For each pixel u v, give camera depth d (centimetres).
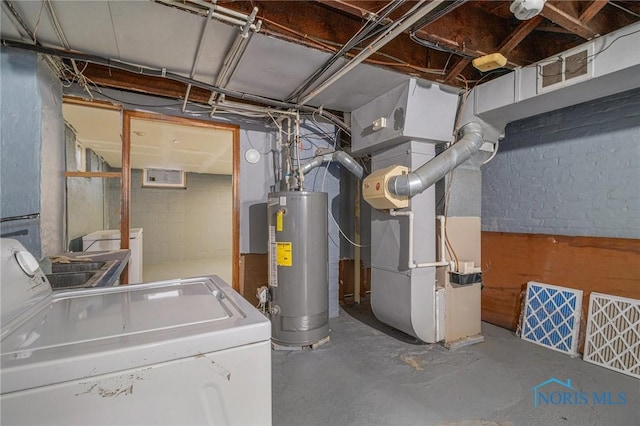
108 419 61
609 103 241
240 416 74
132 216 677
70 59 206
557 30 199
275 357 247
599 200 246
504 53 203
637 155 226
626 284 227
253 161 334
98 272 162
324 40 188
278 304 262
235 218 326
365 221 433
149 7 153
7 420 54
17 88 181
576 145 261
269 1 171
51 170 210
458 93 261
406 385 205
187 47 192
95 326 74
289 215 259
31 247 183
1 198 176
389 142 264
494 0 192
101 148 443
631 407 180
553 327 260
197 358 69
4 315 72
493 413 176
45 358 58
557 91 208
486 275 325
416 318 255
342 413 177
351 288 430
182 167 673
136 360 63
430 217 264
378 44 173
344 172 423
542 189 285
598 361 229
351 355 250
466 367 228
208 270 605
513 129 309
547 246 277
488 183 331
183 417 68
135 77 252
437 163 233
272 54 198
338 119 318
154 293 106
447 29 188
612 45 180
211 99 265
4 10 152
